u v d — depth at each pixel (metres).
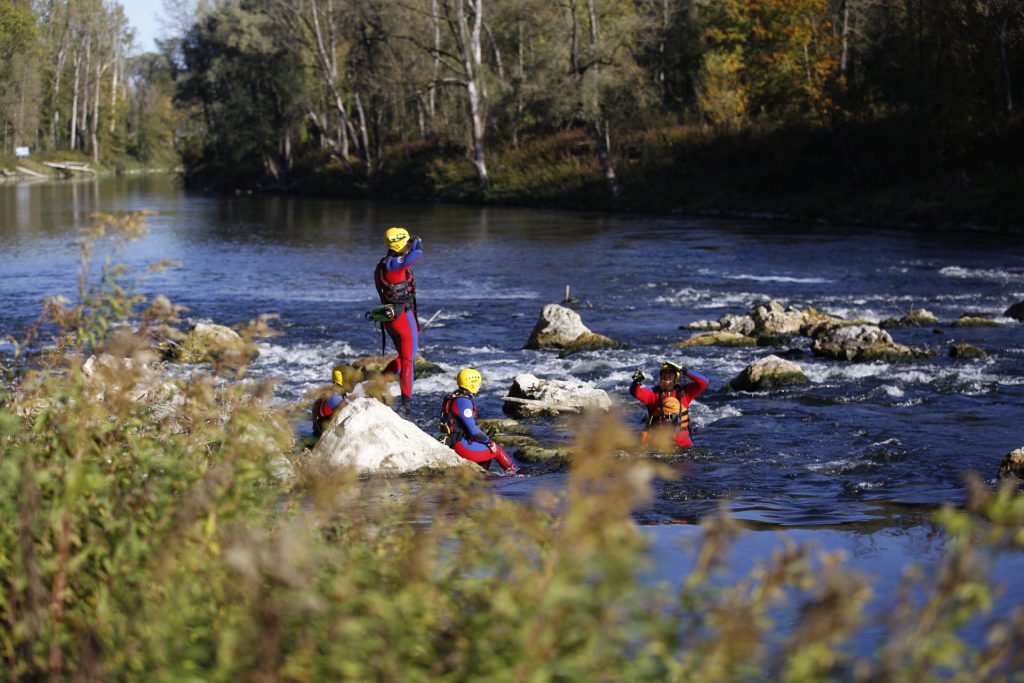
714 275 26.97
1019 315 19.33
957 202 38.94
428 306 22.14
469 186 62.75
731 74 57.91
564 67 56.34
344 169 76.31
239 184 84.81
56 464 3.91
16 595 3.31
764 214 45.94
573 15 55.16
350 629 2.57
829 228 39.81
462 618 2.96
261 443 4.04
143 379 4.39
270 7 76.56
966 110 42.38
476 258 31.42
